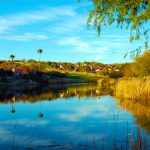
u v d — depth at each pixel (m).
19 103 40.59
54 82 127.81
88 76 164.25
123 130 19.20
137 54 8.64
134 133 18.09
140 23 7.92
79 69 198.62
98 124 21.83
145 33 8.02
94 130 19.70
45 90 72.19
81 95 53.03
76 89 74.50
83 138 17.56
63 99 45.59
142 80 37.28
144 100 34.78
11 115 28.31
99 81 95.00
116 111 28.08
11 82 104.38
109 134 18.27
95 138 17.39
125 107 30.64
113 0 7.74
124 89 39.12
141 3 7.55
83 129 20.25
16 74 114.00
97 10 7.85
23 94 58.62
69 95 54.25
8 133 19.50
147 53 54.72
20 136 18.55
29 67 144.38
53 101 42.50
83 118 24.98
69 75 163.25
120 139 16.77
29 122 23.83
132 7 7.61
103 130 19.55
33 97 51.06
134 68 56.69
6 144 16.53
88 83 121.50
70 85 102.06
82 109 31.38
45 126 21.83
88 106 33.97
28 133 19.41
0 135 18.91
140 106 30.80
